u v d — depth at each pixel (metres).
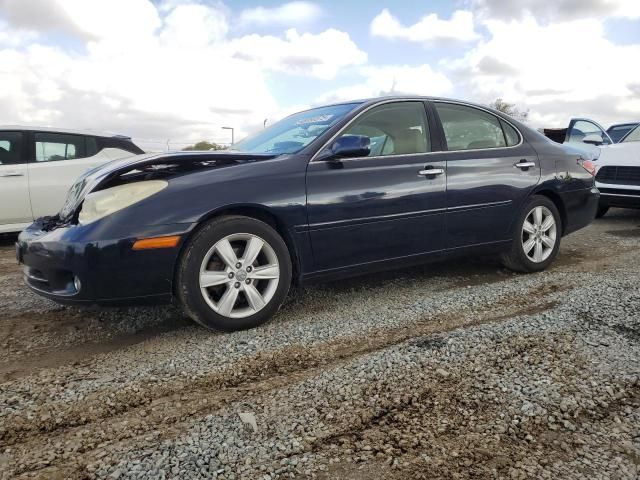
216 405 2.33
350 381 2.51
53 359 2.92
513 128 4.56
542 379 2.48
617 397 2.32
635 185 7.20
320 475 1.83
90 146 7.19
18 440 2.08
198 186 3.04
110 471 1.86
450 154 4.02
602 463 1.88
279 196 3.22
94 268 2.82
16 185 6.62
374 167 3.61
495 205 4.21
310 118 4.05
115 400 2.40
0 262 5.73
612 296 3.71
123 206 2.90
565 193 4.69
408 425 2.12
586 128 9.91
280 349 2.94
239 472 1.85
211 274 3.09
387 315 3.49
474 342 2.92
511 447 1.98
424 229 3.84
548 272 4.62
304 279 3.43
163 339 3.16
